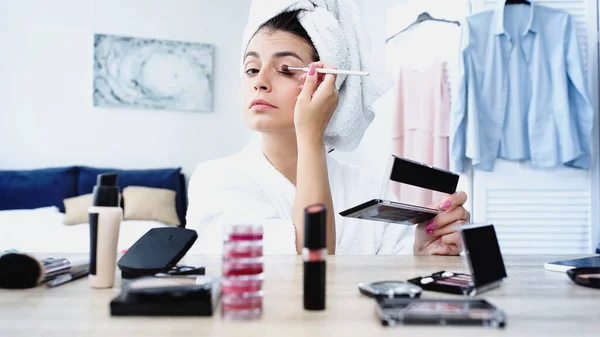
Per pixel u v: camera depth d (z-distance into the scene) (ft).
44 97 10.73
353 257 2.51
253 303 1.28
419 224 2.84
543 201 7.66
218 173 3.03
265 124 2.94
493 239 1.85
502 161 7.65
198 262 2.24
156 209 9.64
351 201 3.33
